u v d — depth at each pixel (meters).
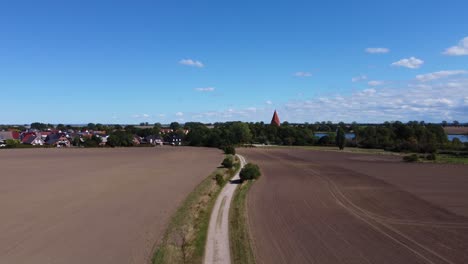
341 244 17.11
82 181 37.00
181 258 14.61
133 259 14.60
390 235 18.73
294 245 16.81
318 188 34.56
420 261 15.00
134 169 49.62
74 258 14.75
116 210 23.38
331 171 49.88
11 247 16.14
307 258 15.12
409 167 55.78
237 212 23.66
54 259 14.66
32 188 32.28
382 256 15.52
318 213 23.77
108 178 39.47
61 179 38.53
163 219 20.98
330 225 20.67
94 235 17.89
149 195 28.75
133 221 20.56
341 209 25.08
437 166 57.34
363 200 28.56
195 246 16.16
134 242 16.75
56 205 24.92
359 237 18.31
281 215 23.05
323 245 16.89
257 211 24.20
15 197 27.89
